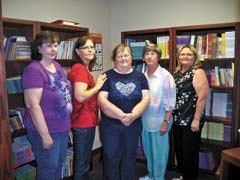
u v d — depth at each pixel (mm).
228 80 2836
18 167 2488
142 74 2393
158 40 3223
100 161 3531
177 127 2619
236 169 2186
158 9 3463
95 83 2297
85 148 2318
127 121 2207
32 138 1956
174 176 3006
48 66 1973
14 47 2314
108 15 3922
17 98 2604
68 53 2875
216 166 3002
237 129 2828
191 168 2609
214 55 2879
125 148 2354
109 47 3977
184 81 2518
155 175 2648
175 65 3059
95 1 3666
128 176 2430
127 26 3785
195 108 2482
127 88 2271
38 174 2008
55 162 2016
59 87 1966
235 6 2887
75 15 3361
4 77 1735
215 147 2975
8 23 2277
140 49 3338
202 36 2951
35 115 1825
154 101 2520
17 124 2398
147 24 3588
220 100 2957
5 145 1766
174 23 3352
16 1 2617
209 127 3027
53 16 3053
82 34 3096
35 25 2424
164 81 2500
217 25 2799
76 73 2168
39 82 1830
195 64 2559
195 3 3154
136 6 3660
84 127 2250
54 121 1945
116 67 2340
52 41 1933
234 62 2730
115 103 2268
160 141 2570
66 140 2107
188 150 2557
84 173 2377
